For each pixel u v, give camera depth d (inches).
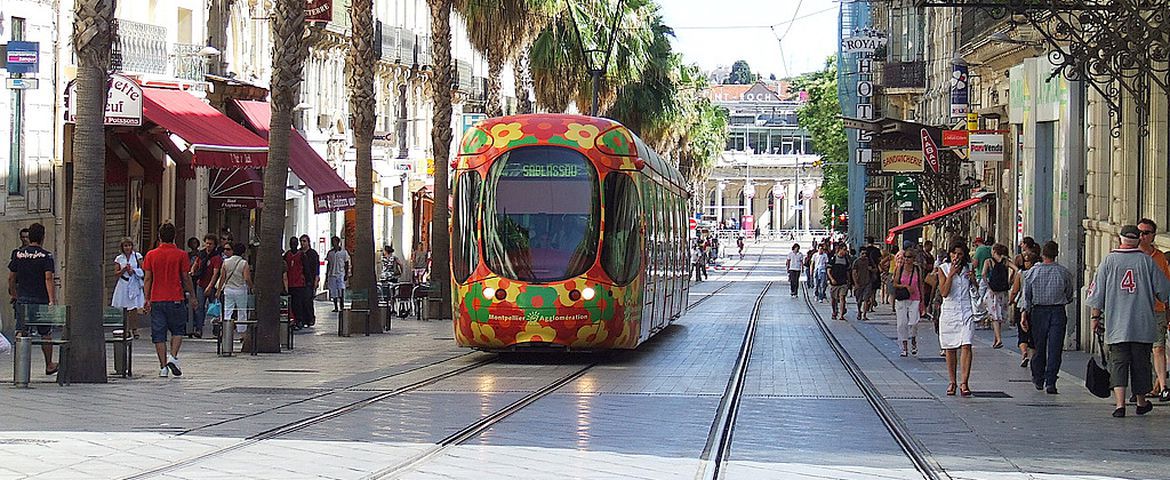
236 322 1001.5
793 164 7003.0
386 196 2351.1
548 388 774.5
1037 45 888.3
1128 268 650.2
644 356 1040.2
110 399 680.4
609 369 919.7
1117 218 1030.4
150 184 1414.9
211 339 1154.7
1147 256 652.1
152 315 799.1
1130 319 648.4
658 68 2386.8
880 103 2591.0
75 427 570.9
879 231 3262.8
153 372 834.8
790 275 2335.1
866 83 2352.4
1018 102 1385.3
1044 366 787.4
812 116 3914.9
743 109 7298.2
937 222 2129.7
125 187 1358.3
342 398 702.5
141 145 1342.3
